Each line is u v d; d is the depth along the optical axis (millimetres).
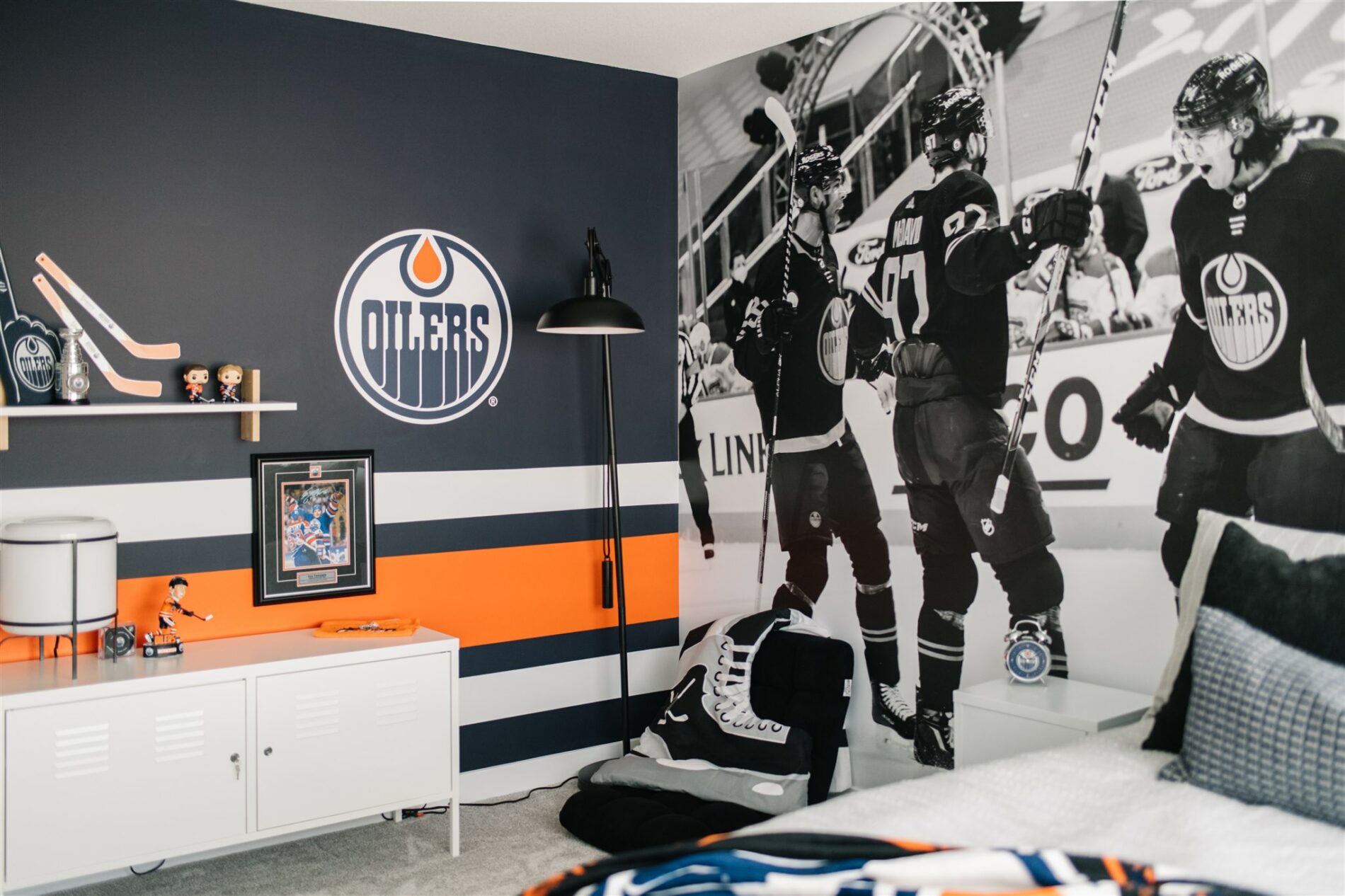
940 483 3412
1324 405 2516
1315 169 2529
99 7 3092
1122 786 2168
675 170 4332
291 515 3432
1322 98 2516
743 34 3777
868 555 3648
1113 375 2953
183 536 3248
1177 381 2811
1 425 2914
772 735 3471
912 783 2271
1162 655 2842
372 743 3148
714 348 4207
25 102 2986
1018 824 2006
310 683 3041
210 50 3277
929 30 3414
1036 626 3145
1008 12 3199
